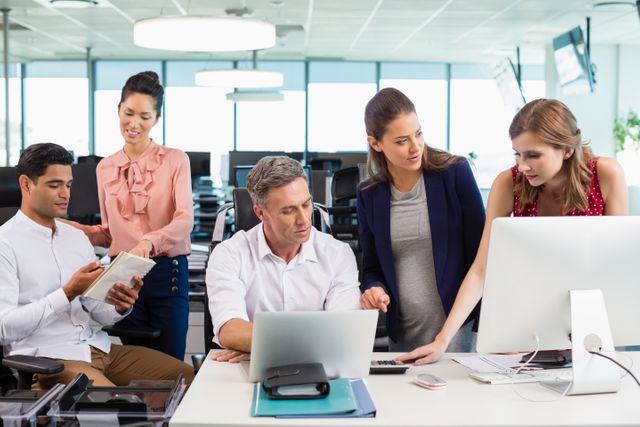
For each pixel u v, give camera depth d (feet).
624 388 6.47
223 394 6.15
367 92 45.37
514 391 6.35
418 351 7.15
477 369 6.91
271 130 45.44
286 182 7.02
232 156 29.17
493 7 28.40
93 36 35.94
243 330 6.99
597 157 7.54
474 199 8.31
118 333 9.12
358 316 6.20
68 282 8.05
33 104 44.68
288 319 6.05
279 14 30.04
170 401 6.50
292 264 7.77
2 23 31.89
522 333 6.47
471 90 45.52
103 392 6.68
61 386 6.75
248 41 14.16
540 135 6.98
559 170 7.38
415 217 8.36
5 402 6.36
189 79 45.06
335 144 45.60
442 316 8.46
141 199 10.36
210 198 29.55
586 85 29.63
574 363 6.25
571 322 6.36
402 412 5.77
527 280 6.32
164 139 45.19
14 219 8.45
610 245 6.31
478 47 38.99
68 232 8.83
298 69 45.11
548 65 37.55
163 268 10.48
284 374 6.02
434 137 45.70
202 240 29.07
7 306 8.05
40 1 27.22
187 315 10.89
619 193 7.38
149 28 13.16
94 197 19.11
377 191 8.44
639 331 6.59
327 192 19.86
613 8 28.25
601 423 5.57
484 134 45.60
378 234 8.47
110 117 44.93
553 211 7.70
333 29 33.68
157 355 8.99
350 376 6.46
